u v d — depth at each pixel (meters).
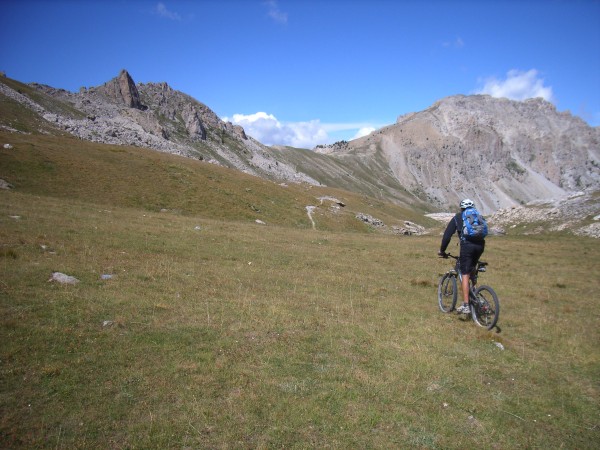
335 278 17.50
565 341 10.91
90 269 13.91
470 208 11.79
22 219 22.28
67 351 7.97
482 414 7.01
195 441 5.73
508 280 20.66
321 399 7.03
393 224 110.81
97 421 6.00
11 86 142.75
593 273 24.25
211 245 23.23
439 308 13.64
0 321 8.76
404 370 8.37
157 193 55.78
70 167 53.50
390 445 5.98
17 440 5.46
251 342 9.22
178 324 9.85
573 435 6.63
